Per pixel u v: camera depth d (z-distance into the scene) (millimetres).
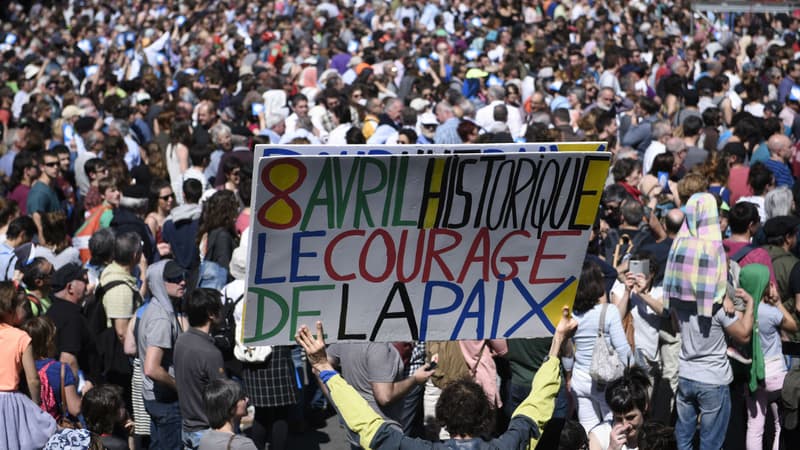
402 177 6215
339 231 6250
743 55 32469
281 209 6133
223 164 16578
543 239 6488
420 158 6199
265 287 6273
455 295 6516
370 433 6500
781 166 16906
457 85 25578
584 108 23250
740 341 10875
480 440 6551
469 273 6488
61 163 18359
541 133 17141
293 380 11305
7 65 32219
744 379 11453
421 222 6328
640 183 15312
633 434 8984
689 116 18516
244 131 19578
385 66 25672
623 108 22531
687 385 11164
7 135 22281
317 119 21406
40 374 10203
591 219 6477
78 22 44344
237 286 11633
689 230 11000
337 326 6453
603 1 44000
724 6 29766
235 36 37094
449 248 6418
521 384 10445
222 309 10641
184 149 18266
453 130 18469
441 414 6758
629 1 44188
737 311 11039
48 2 52750
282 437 11359
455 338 6574
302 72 27891
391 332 6512
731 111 21906
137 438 11875
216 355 10141
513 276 6535
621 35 35219
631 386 8906
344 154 6129
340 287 6367
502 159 6270
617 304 11250
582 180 6387
